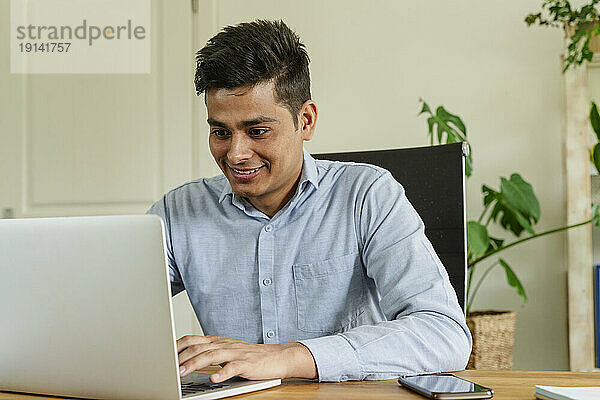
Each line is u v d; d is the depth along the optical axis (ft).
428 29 9.43
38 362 3.07
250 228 4.54
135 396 2.87
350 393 3.00
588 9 8.17
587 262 8.29
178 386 2.78
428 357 3.47
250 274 4.50
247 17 9.96
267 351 3.25
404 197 4.38
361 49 9.61
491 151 9.16
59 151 10.36
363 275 4.43
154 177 10.14
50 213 10.35
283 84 3.80
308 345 3.33
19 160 10.41
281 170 3.94
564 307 8.84
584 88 8.42
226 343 3.30
